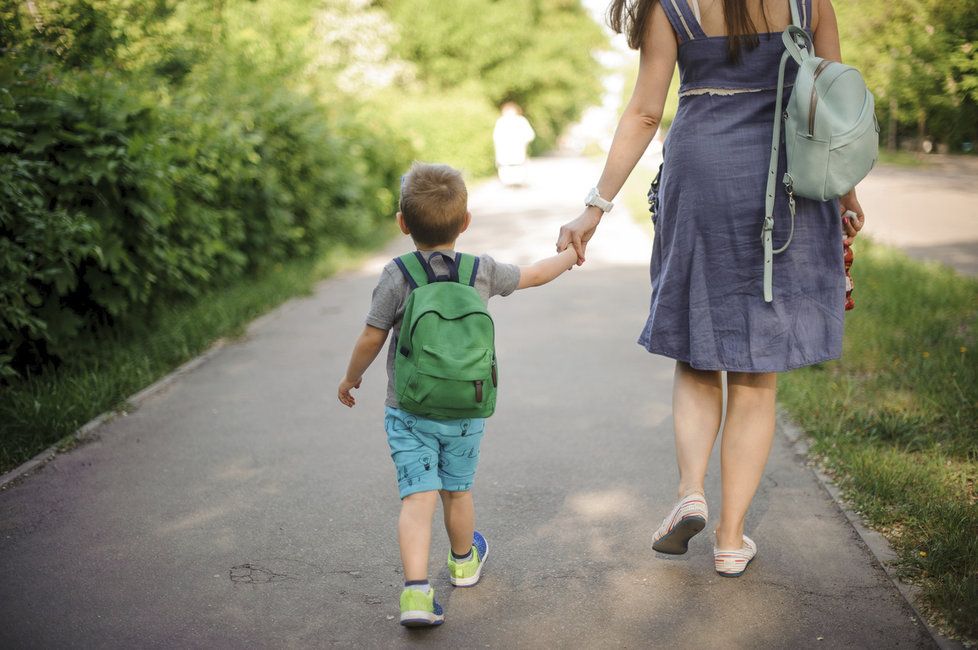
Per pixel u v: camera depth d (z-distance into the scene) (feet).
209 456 13.80
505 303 25.52
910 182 43.47
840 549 10.13
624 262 32.60
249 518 11.48
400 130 55.36
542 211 53.26
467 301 8.41
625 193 62.69
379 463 13.44
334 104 43.24
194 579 9.84
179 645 8.50
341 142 37.68
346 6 62.34
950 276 23.99
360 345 8.82
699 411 9.61
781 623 8.66
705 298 9.05
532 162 120.57
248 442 14.44
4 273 15.40
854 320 19.80
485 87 108.06
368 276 30.99
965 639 8.16
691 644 8.36
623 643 8.42
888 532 10.39
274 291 26.50
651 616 8.89
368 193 43.65
